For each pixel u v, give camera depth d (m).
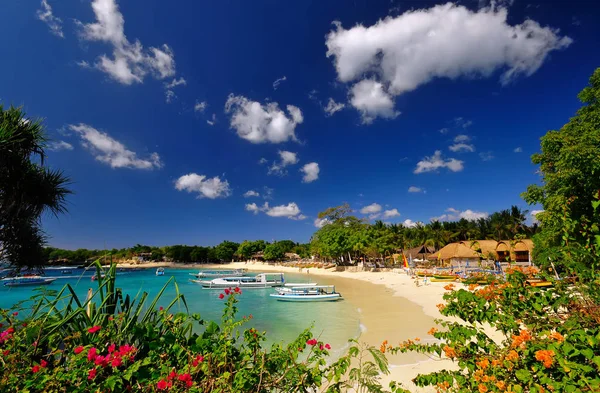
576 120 15.40
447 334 3.10
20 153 6.32
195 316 3.02
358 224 71.50
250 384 2.40
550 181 13.24
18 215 6.26
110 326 2.70
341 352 12.16
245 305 25.88
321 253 74.25
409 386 7.66
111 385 2.07
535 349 2.37
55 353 2.49
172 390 2.18
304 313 21.91
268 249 107.19
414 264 56.38
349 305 24.62
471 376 2.76
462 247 41.19
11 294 34.69
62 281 44.41
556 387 2.06
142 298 3.14
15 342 2.35
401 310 20.67
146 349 2.84
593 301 2.63
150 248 140.12
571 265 2.85
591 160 10.19
